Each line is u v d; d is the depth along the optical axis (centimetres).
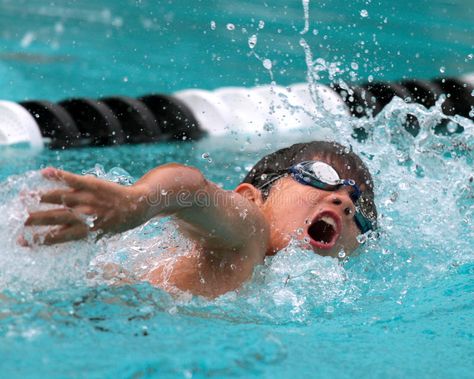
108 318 439
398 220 779
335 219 575
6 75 1525
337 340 477
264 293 538
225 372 390
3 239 418
